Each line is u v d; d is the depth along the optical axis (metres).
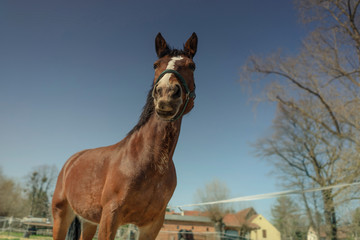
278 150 14.89
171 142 1.89
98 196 2.08
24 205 39.88
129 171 1.85
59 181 2.84
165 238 21.30
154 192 1.88
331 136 11.47
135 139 2.03
